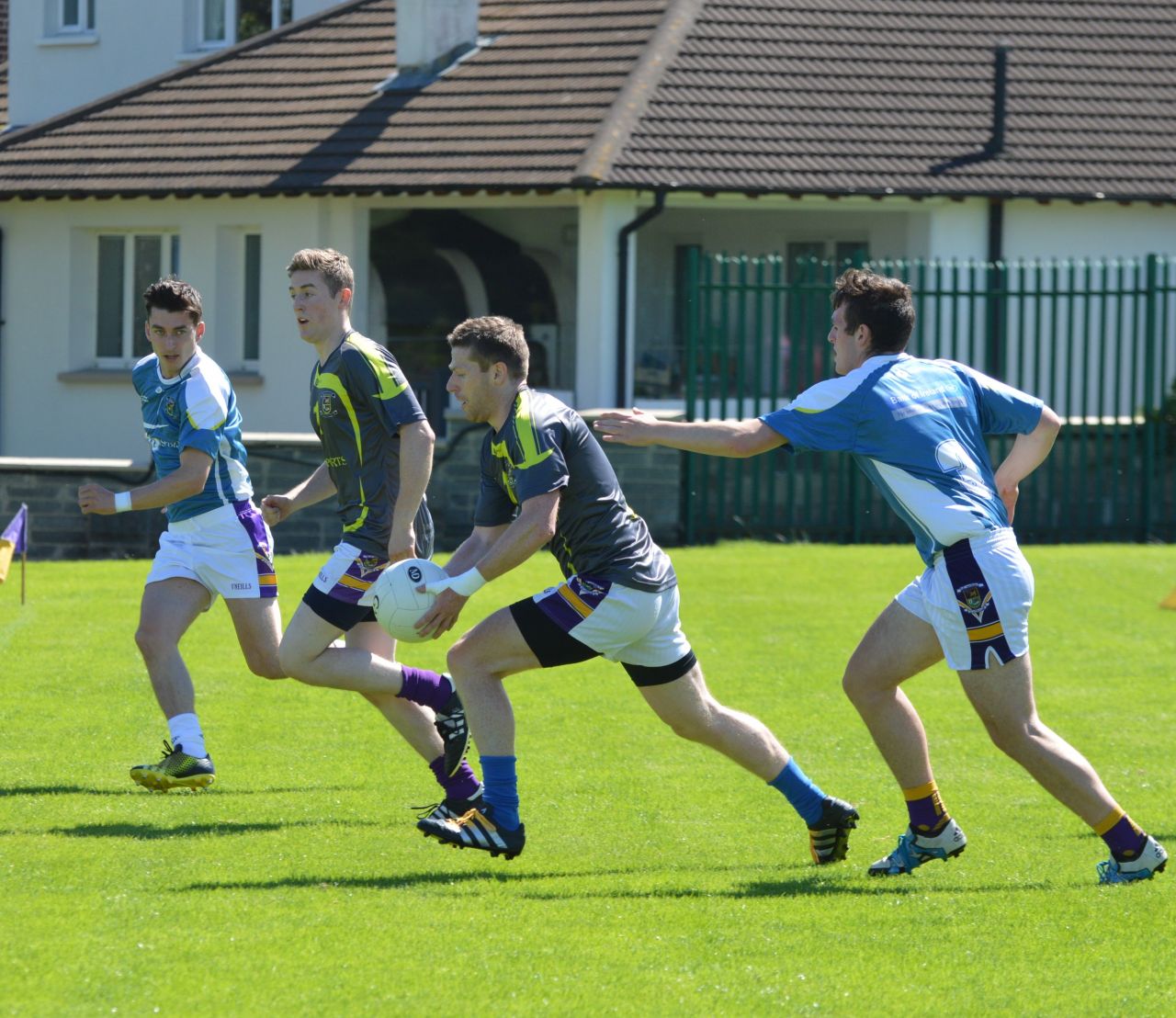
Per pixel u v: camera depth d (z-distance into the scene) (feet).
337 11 271.28
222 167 241.55
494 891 71.41
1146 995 58.95
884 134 239.09
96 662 125.18
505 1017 55.88
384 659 85.81
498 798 74.38
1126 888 72.54
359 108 247.29
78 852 76.28
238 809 85.56
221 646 132.87
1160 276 242.37
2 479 203.92
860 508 211.82
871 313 73.77
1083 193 236.84
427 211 249.96
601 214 226.58
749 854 79.36
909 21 260.62
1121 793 92.12
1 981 58.49
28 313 257.34
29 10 305.12
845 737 105.91
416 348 252.62
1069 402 215.51
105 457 255.70
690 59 244.63
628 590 73.82
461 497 208.54
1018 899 70.79
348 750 100.17
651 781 93.76
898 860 75.46
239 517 89.30
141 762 96.07
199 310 88.63
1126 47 264.11
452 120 240.32
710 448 71.61
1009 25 264.52
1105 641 139.54
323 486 92.32
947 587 72.02
